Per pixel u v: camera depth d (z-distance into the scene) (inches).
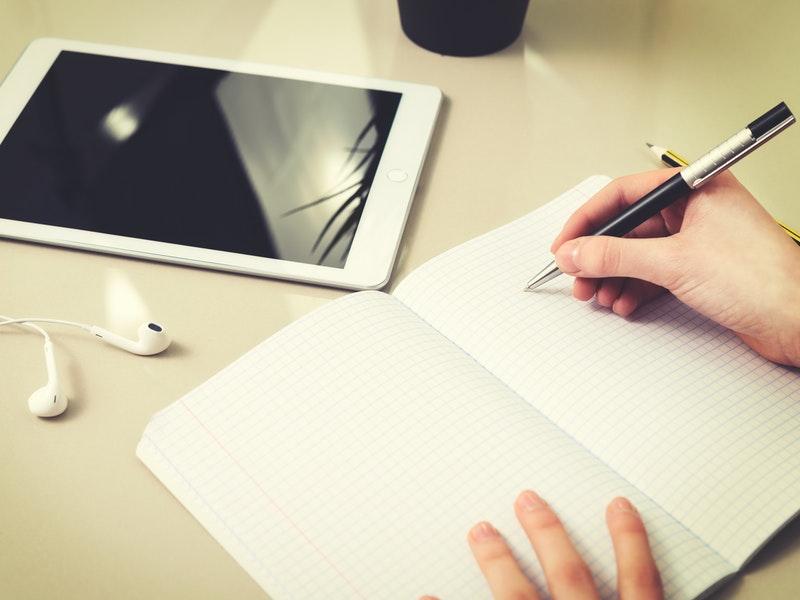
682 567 21.1
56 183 29.9
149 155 31.0
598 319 26.7
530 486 22.4
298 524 21.9
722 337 26.5
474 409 23.9
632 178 28.0
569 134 33.4
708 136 33.2
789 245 25.6
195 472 22.8
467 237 29.8
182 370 25.9
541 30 37.8
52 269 28.3
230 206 29.4
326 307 26.2
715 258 25.3
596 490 22.4
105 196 29.6
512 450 23.0
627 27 37.9
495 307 26.7
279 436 23.4
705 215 26.0
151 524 22.5
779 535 22.5
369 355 25.0
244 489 22.5
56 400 24.4
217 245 28.3
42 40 35.3
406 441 23.3
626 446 23.5
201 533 22.3
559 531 21.2
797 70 35.8
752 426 23.9
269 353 25.0
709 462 23.0
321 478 22.6
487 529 21.3
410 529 21.7
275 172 30.6
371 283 27.5
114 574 21.6
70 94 33.1
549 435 23.6
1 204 29.3
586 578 20.5
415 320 26.5
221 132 31.9
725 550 21.7
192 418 23.7
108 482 23.3
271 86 33.9
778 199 31.0
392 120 32.8
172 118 32.4
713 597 21.4
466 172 32.0
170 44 36.4
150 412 24.8
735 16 38.3
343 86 34.0
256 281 28.0
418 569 21.1
